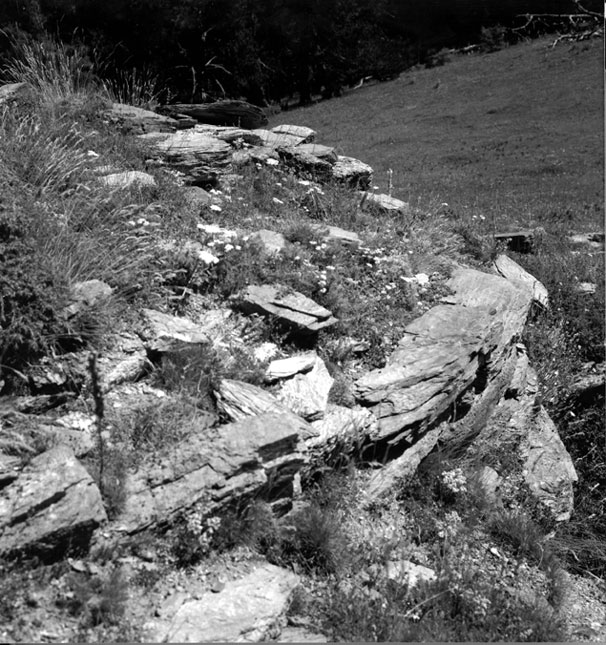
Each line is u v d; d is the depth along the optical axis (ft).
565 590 19.65
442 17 216.95
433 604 16.03
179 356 17.65
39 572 12.63
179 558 14.02
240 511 15.07
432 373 20.90
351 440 18.24
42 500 12.91
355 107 155.33
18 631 11.85
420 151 113.09
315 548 15.79
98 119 30.48
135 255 20.35
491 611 16.47
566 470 24.80
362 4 194.08
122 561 13.37
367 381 20.24
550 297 34.68
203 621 12.88
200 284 20.74
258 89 162.81
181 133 32.42
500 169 97.50
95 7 114.42
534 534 20.11
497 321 24.04
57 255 18.28
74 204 21.13
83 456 14.66
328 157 35.35
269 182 30.73
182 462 14.88
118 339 17.54
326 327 21.33
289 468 15.92
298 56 181.06
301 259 23.11
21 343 16.21
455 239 32.09
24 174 22.07
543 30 180.14
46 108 29.17
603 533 24.31
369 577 16.14
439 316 23.57
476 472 21.54
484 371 23.36
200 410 16.62
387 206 32.53
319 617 14.62
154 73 118.01
